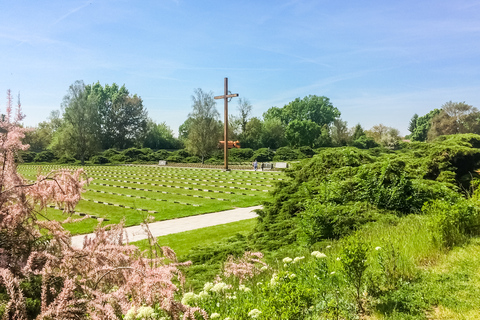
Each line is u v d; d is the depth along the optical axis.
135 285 3.36
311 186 10.74
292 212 10.59
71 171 4.59
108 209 19.30
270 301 3.88
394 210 8.98
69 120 62.44
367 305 4.51
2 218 3.97
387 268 5.27
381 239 6.43
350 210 8.70
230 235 13.69
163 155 65.50
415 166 11.80
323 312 4.26
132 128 86.75
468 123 86.12
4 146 3.91
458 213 7.16
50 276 3.47
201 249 9.57
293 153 59.47
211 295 4.61
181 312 3.39
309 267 5.72
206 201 22.30
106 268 3.54
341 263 4.97
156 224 15.97
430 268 5.52
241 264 6.62
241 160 61.41
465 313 4.00
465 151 13.13
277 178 34.25
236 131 80.44
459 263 5.52
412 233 6.79
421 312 4.16
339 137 84.31
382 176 9.52
